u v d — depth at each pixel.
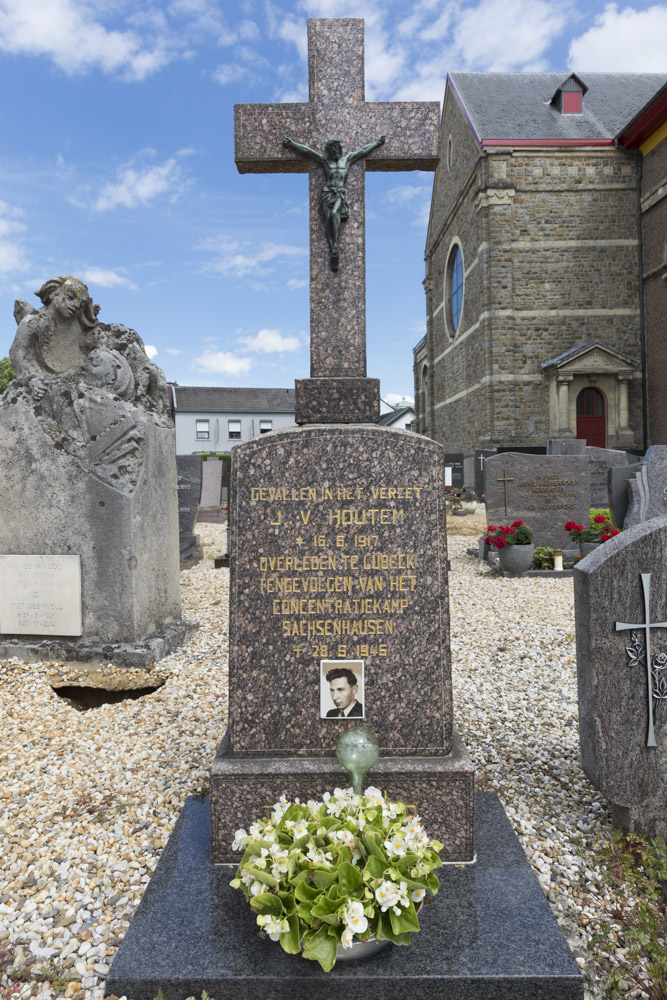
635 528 3.00
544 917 2.39
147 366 6.48
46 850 2.94
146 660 5.39
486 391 22.67
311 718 2.82
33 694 4.89
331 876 2.10
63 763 3.82
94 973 2.24
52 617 5.59
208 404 46.25
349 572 2.82
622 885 2.65
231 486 2.84
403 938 2.10
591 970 2.27
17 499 5.64
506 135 23.44
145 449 5.77
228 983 2.12
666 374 21.84
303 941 2.12
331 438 2.84
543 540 11.34
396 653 2.82
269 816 2.70
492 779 3.58
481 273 22.97
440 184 28.33
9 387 5.80
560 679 5.23
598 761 2.95
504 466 11.33
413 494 2.84
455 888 2.56
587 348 21.69
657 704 2.91
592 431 22.89
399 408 48.16
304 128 3.33
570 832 3.07
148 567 5.91
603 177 22.61
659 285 22.05
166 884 2.61
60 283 5.63
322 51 3.33
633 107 25.69
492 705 4.71
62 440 5.58
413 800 2.72
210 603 8.07
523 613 7.46
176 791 3.45
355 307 3.28
